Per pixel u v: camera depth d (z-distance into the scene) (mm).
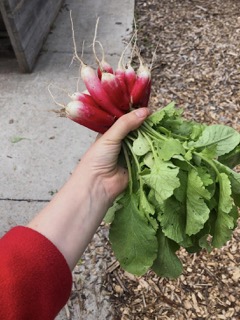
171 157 310
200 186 299
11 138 815
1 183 732
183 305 563
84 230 288
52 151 789
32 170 753
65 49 1057
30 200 703
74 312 557
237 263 607
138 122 313
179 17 1193
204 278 590
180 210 319
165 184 296
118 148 313
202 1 1267
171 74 986
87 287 583
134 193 334
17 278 235
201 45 1079
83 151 790
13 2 864
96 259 615
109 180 318
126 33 1121
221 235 320
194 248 350
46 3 1079
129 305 563
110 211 363
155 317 552
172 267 345
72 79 962
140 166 321
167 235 312
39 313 243
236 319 549
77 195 298
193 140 338
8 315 231
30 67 974
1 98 913
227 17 1188
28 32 954
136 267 334
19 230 257
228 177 318
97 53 1044
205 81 963
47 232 272
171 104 342
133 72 334
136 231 330
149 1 1268
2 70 990
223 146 327
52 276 246
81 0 1273
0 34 1004
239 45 1074
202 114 877
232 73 983
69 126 840
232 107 892
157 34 1123
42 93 923
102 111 329
